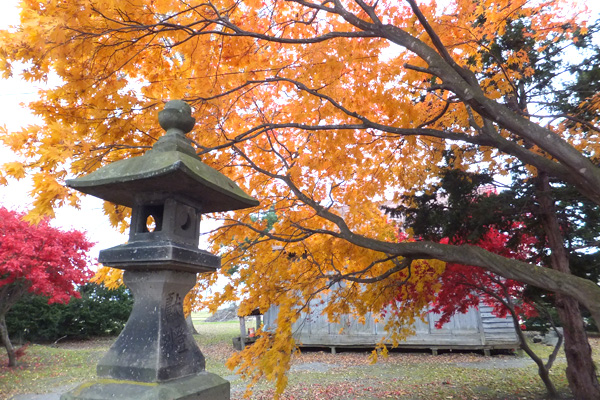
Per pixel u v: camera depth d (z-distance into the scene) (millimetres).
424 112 4668
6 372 9805
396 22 4020
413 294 5035
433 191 5719
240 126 4496
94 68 2973
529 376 8164
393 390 7555
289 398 7266
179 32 3068
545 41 5391
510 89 5000
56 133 2525
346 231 3498
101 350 14141
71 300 16844
